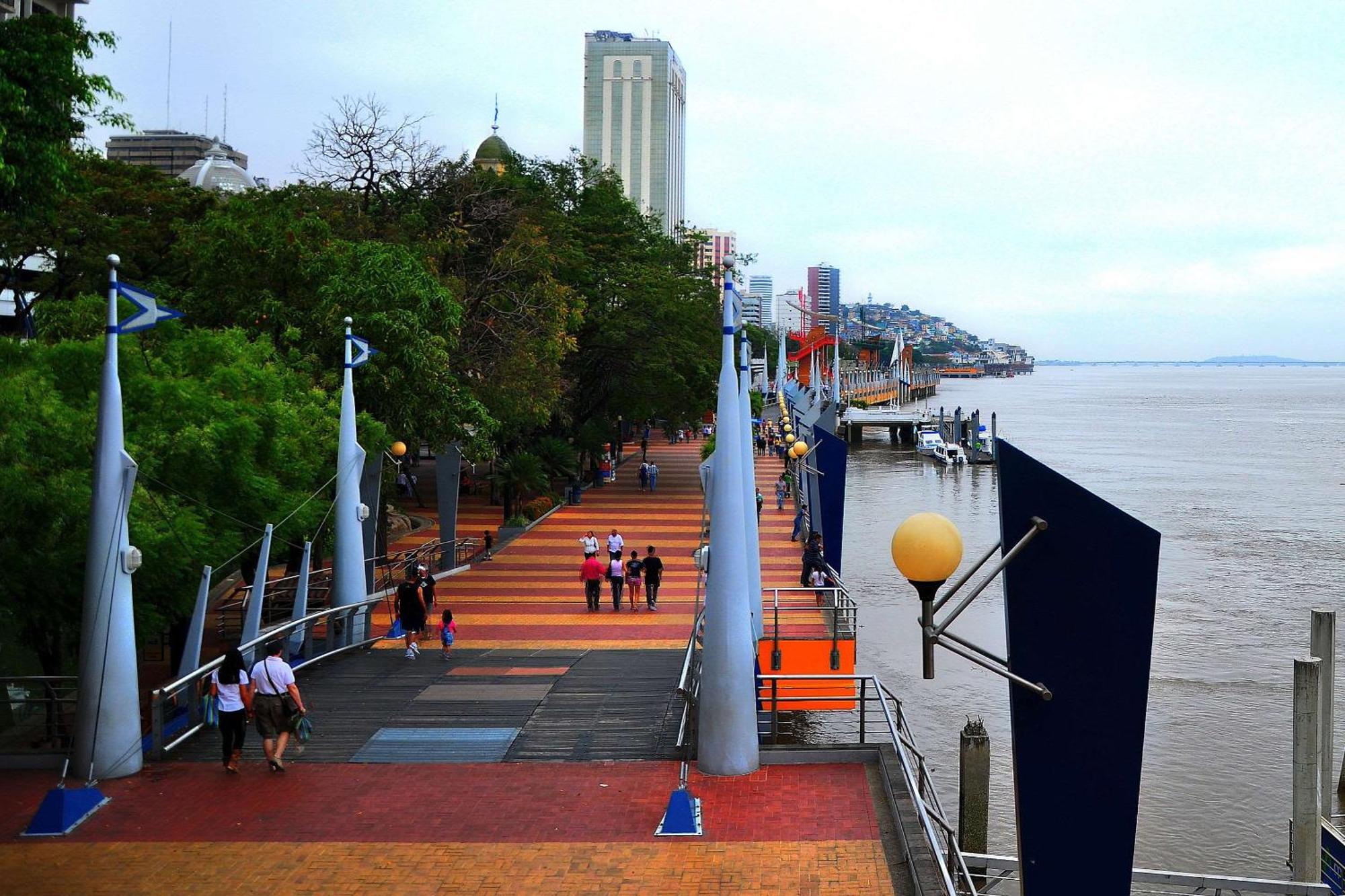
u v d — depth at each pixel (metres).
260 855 13.52
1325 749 26.33
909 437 141.75
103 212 45.75
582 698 19.97
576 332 59.62
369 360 33.00
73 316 29.86
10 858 13.47
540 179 70.31
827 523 32.16
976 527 69.69
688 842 13.84
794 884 12.73
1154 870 19.94
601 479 66.50
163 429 21.66
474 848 13.70
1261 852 24.11
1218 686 34.94
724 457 16.30
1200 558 57.12
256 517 23.70
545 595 33.19
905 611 43.44
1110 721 10.59
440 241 45.88
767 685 23.45
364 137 47.06
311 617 22.50
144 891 12.64
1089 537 10.45
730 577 16.16
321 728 18.28
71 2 44.78
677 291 65.75
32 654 24.84
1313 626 26.59
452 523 36.97
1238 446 131.62
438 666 22.89
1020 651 10.64
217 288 34.56
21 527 19.20
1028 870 10.79
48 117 23.00
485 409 36.44
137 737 16.27
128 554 16.12
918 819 13.98
